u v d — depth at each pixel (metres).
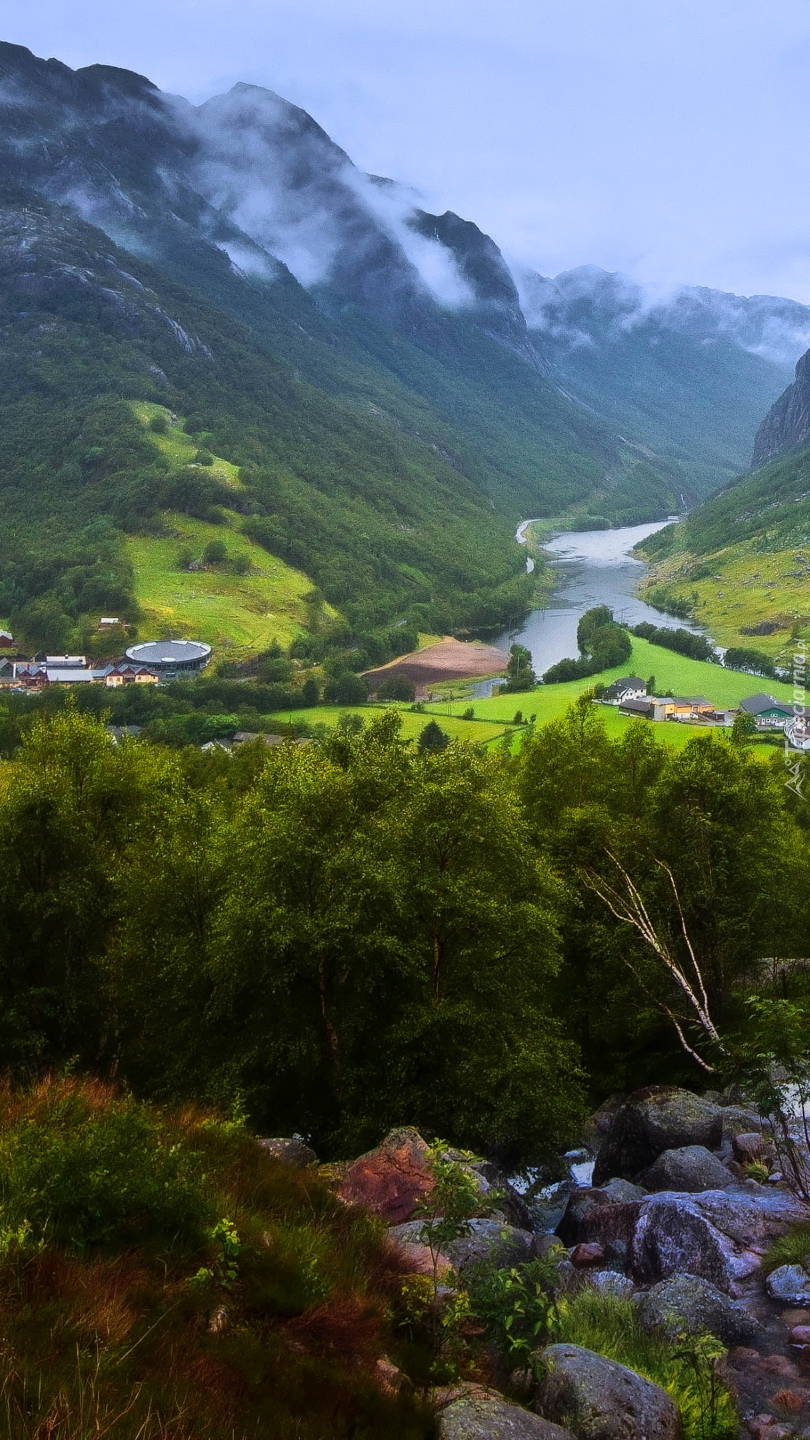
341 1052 20.59
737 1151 14.82
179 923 22.78
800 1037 9.65
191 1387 5.59
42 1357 5.34
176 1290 6.57
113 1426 4.83
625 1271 10.99
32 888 24.80
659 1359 7.98
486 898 20.53
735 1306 8.98
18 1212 6.77
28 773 26.33
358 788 22.94
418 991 20.80
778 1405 7.26
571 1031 29.11
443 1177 8.11
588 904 27.31
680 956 26.17
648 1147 16.11
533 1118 20.02
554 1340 8.35
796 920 29.70
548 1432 6.24
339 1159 18.72
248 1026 20.80
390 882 19.33
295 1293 7.20
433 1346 7.44
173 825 24.89
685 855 26.41
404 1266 8.85
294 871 19.72
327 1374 6.32
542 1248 10.54
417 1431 6.10
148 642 198.62
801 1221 10.60
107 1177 7.22
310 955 19.23
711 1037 20.22
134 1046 25.28
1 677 187.25
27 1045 22.70
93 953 25.72
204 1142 10.38
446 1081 19.92
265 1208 9.20
